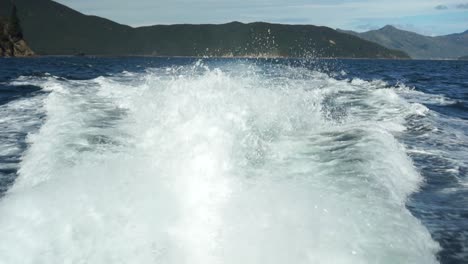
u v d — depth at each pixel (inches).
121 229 119.3
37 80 729.0
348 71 1357.0
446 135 307.9
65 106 364.2
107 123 285.6
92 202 133.8
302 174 180.5
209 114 231.6
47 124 284.7
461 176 212.1
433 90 720.3
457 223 155.5
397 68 2017.7
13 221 122.0
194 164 174.9
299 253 110.6
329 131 274.8
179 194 144.6
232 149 195.8
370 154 214.5
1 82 685.3
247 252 111.2
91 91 500.4
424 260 113.7
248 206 137.7
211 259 108.2
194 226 123.3
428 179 207.8
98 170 166.1
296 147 228.5
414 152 258.8
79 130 259.0
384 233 122.2
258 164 191.5
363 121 340.2
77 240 113.5
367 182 167.9
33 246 110.6
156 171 166.9
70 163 185.8
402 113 384.5
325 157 209.9
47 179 163.0
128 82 633.6
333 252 111.0
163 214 128.9
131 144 220.5
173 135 213.2
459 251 134.2
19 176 188.9
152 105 280.4
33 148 228.2
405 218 134.6
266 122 253.4
